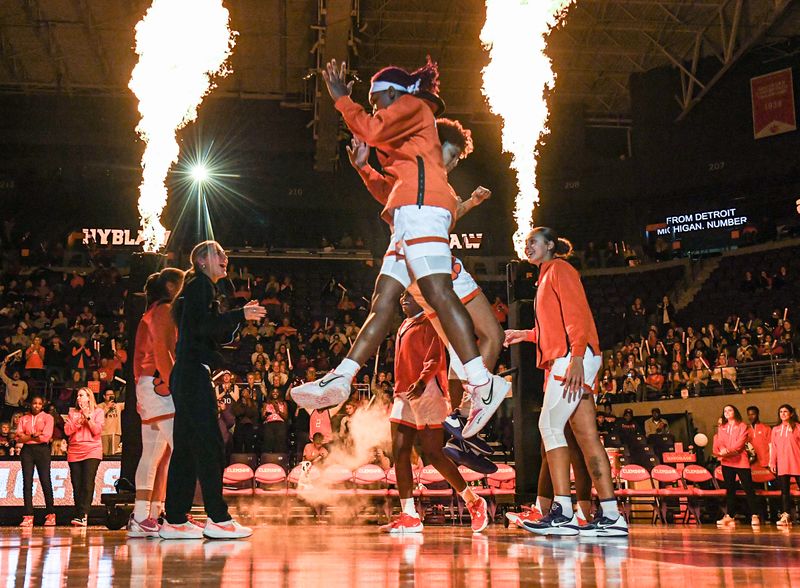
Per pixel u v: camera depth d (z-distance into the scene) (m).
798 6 17.56
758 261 19.08
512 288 5.62
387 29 18.83
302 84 20.12
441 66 20.08
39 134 20.91
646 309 19.61
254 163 21.50
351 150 3.65
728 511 10.00
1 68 19.53
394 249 2.90
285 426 11.65
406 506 4.57
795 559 2.28
